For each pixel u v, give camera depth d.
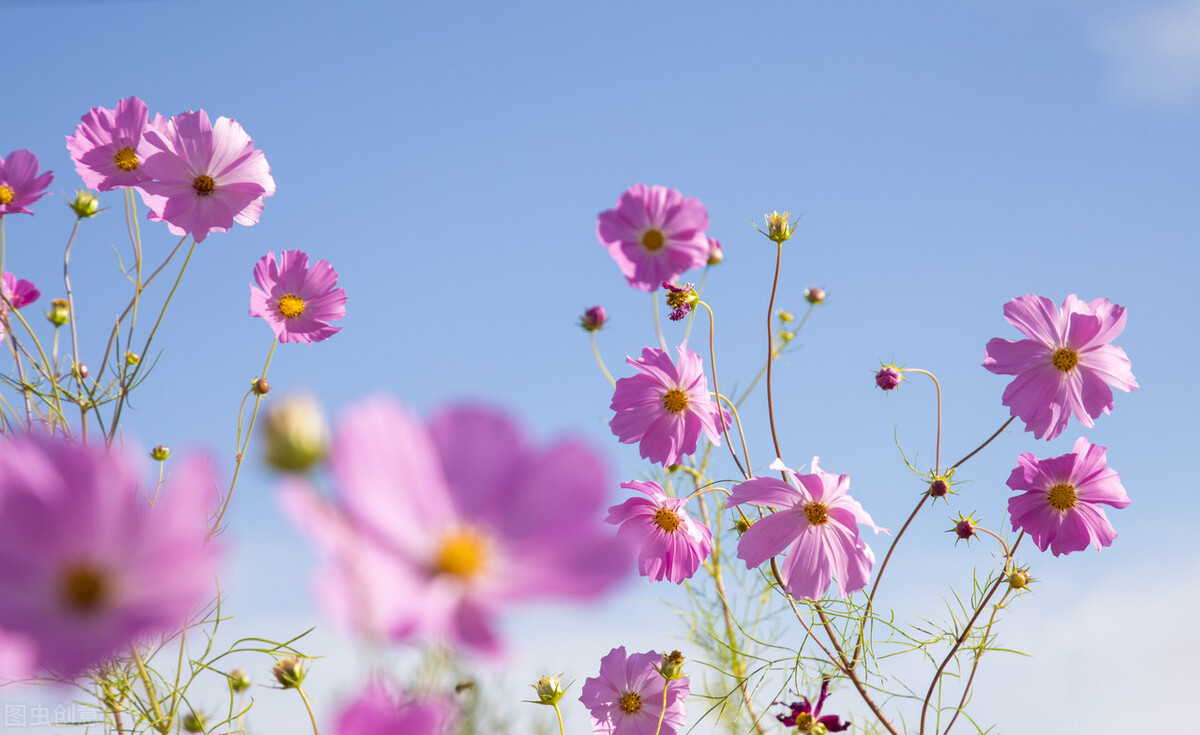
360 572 0.42
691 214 1.18
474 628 0.45
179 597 0.46
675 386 1.29
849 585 1.24
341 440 0.44
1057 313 1.29
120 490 0.48
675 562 1.26
